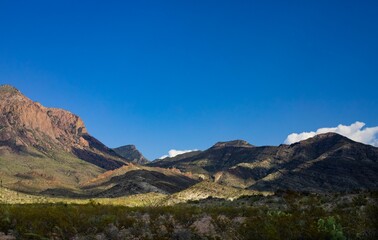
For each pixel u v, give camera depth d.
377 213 16.27
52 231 20.25
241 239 17.09
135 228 21.39
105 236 20.25
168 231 20.33
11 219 21.55
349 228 16.23
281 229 16.08
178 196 136.12
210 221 22.39
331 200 30.38
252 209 28.19
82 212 26.83
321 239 15.30
